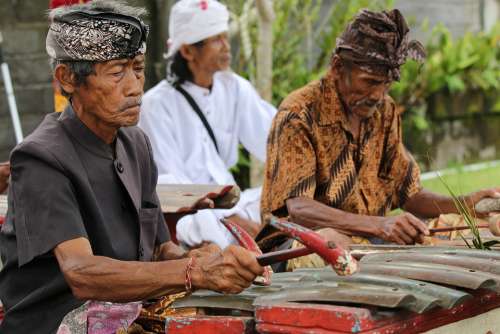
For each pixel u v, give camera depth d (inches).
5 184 151.3
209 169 210.4
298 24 349.1
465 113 396.5
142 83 117.0
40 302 115.0
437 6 429.4
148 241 125.6
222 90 218.2
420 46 159.6
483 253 115.5
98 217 115.6
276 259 98.9
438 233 161.6
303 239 92.7
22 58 286.4
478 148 407.5
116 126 116.0
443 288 99.3
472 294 105.0
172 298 116.2
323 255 91.7
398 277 103.7
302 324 93.4
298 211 155.1
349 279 103.3
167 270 104.2
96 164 117.6
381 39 151.3
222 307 103.3
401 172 170.9
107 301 107.7
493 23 461.1
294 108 159.9
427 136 381.4
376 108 164.6
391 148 169.0
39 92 290.2
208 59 210.2
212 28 208.7
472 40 410.3
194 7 208.4
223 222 108.2
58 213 110.4
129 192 120.0
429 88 376.2
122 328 113.6
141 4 303.4
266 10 259.3
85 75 112.9
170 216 162.1
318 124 159.8
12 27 283.4
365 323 90.7
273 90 333.4
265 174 163.3
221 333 100.1
